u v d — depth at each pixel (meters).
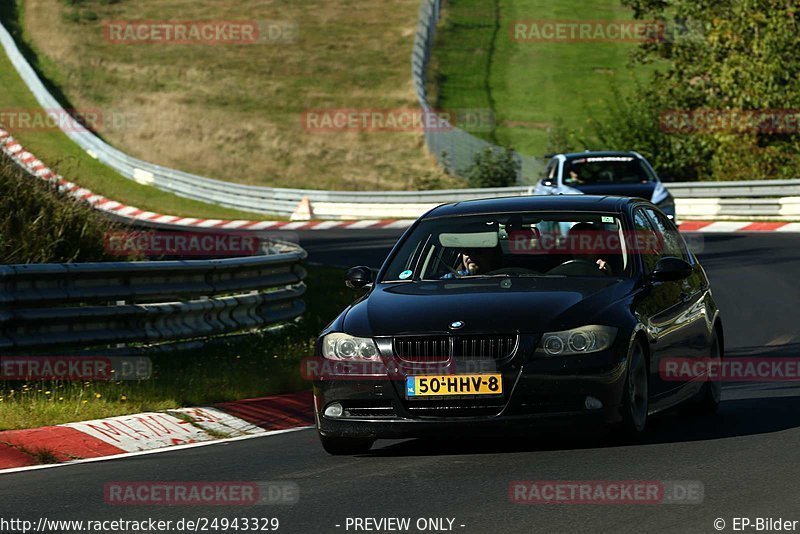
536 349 25.09
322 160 165.88
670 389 28.70
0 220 48.38
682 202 101.81
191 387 35.41
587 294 26.78
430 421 25.14
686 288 31.11
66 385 35.16
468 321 25.48
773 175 114.31
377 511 21.08
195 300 46.47
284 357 42.25
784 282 63.03
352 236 98.19
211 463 26.84
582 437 27.69
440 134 162.12
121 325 40.62
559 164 72.50
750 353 43.91
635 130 123.12
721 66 120.06
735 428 28.75
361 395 25.66
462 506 21.12
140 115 181.12
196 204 134.00
